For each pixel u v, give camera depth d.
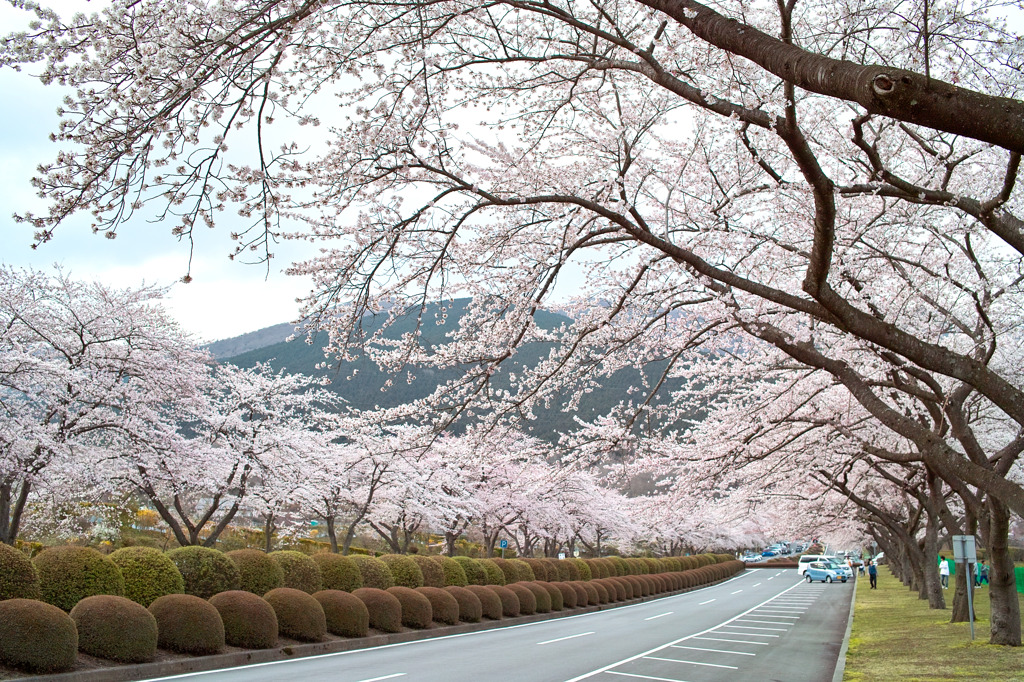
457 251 7.86
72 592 10.38
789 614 21.95
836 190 7.39
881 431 14.68
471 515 27.95
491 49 7.67
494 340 8.60
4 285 15.55
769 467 15.12
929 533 20.25
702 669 10.84
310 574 15.26
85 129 4.16
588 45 7.86
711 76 7.35
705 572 44.75
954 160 8.65
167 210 4.52
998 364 12.68
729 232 8.82
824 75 3.71
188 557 12.84
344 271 6.92
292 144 5.16
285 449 21.55
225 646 11.55
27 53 4.03
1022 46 7.61
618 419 10.63
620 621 20.27
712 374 12.17
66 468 15.19
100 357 16.86
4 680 7.98
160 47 4.16
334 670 10.22
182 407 19.14
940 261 10.61
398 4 5.59
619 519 36.97
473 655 12.32
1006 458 11.27
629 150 8.25
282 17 4.61
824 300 5.89
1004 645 11.72
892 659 10.95
